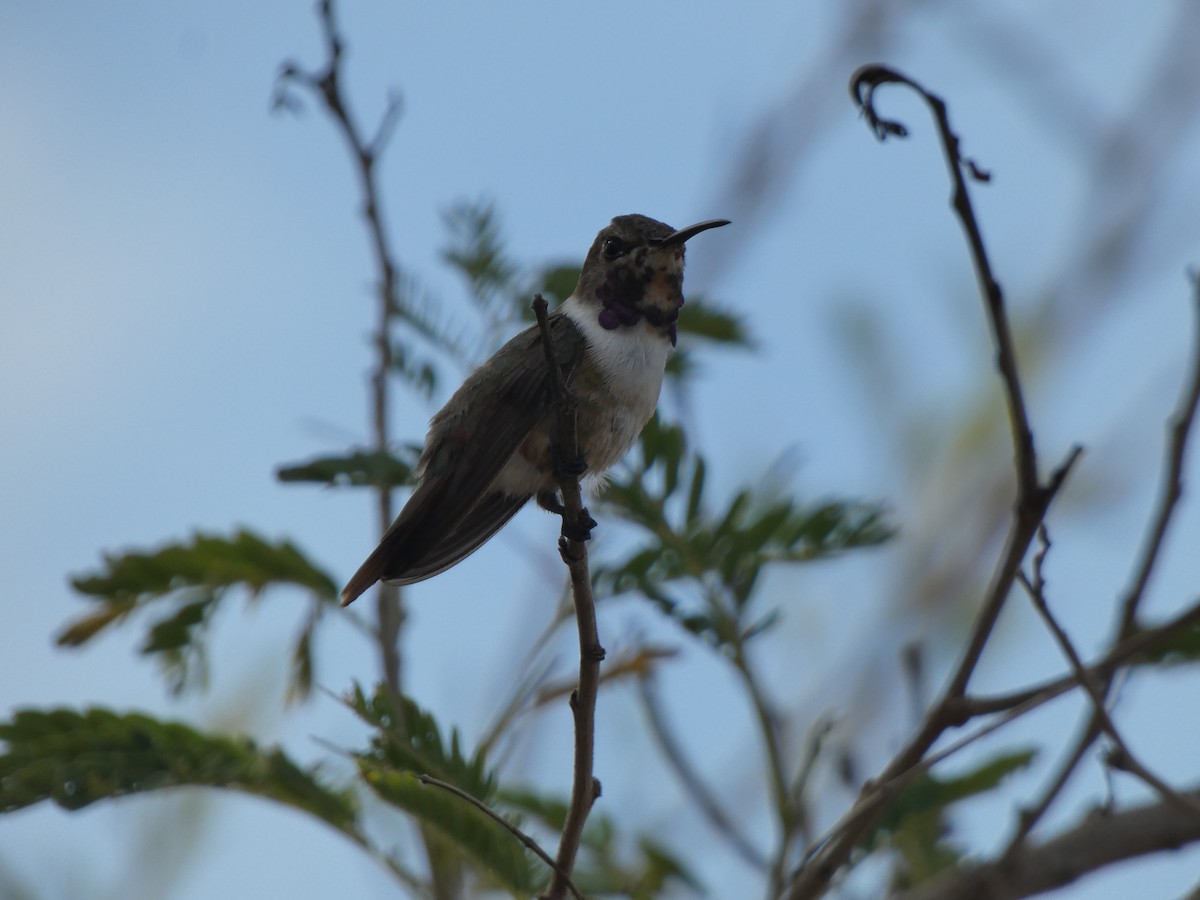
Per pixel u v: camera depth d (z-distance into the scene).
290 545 8.17
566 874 5.86
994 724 5.88
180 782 6.72
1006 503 8.49
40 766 6.66
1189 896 6.34
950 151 5.62
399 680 7.88
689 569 7.72
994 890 7.34
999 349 5.60
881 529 7.83
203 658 7.99
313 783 6.97
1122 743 5.91
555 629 7.86
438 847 6.89
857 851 7.55
